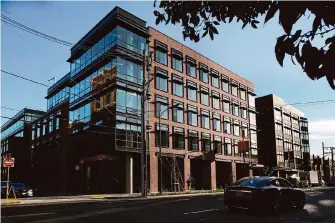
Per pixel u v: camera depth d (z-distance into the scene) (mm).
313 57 2223
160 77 41344
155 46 41094
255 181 14305
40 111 62344
